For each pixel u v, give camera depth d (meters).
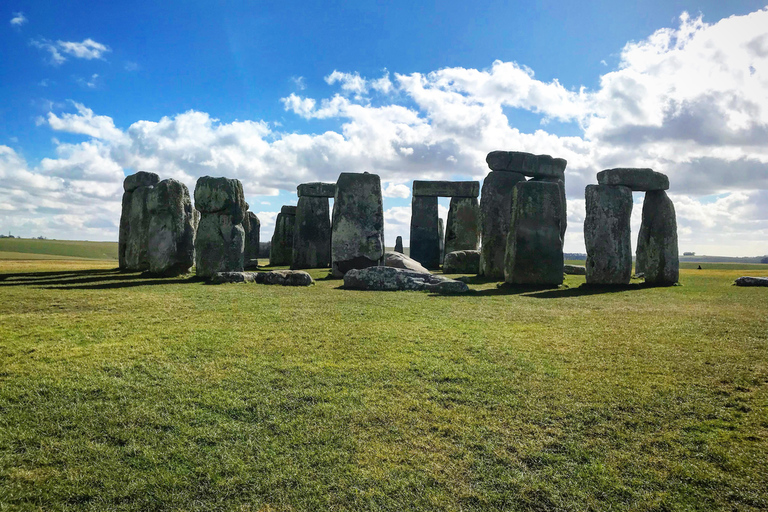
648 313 9.63
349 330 7.61
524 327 8.08
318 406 4.65
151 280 15.23
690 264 46.22
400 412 4.54
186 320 8.34
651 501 3.34
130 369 5.57
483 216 19.00
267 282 14.59
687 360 6.12
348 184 17.80
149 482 3.49
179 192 17.19
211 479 3.54
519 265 14.70
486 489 3.46
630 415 4.53
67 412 4.45
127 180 19.30
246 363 5.84
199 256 16.03
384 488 3.45
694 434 4.18
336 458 3.80
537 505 3.30
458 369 5.71
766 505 3.28
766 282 15.11
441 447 3.97
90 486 3.46
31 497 3.32
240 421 4.37
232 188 16.08
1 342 6.70
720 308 10.35
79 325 7.83
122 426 4.24
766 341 7.09
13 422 4.27
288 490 3.43
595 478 3.57
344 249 17.62
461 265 21.09
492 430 4.24
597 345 6.86
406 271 14.11
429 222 27.23
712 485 3.49
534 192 14.87
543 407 4.68
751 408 4.66
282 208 27.98
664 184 15.95
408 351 6.44
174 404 4.66
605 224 15.16
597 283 15.12
